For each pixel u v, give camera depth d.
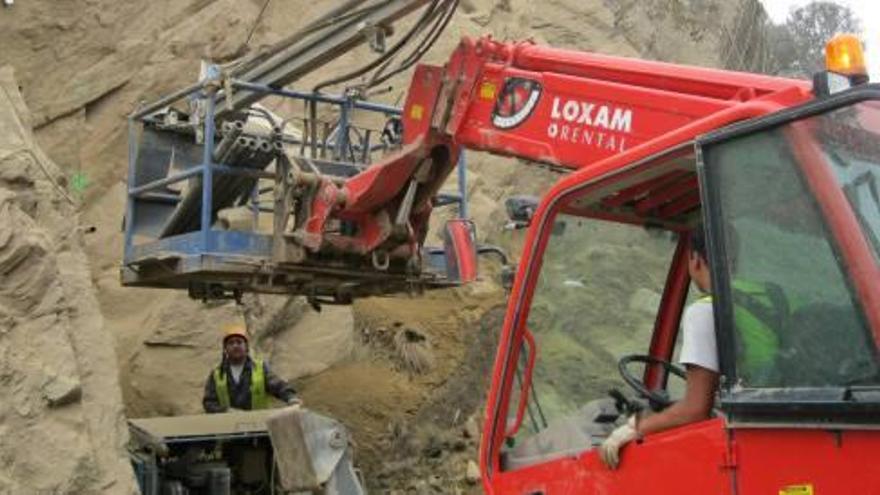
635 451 3.74
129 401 9.65
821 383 3.12
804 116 3.27
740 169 3.43
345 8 6.71
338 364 10.84
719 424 3.40
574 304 4.61
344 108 7.75
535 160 5.06
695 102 4.21
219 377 8.51
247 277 7.31
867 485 2.95
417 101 6.11
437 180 6.48
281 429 7.30
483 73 5.42
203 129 7.73
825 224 3.19
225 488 7.35
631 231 4.74
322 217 6.77
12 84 8.52
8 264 6.47
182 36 11.73
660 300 4.80
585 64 4.91
